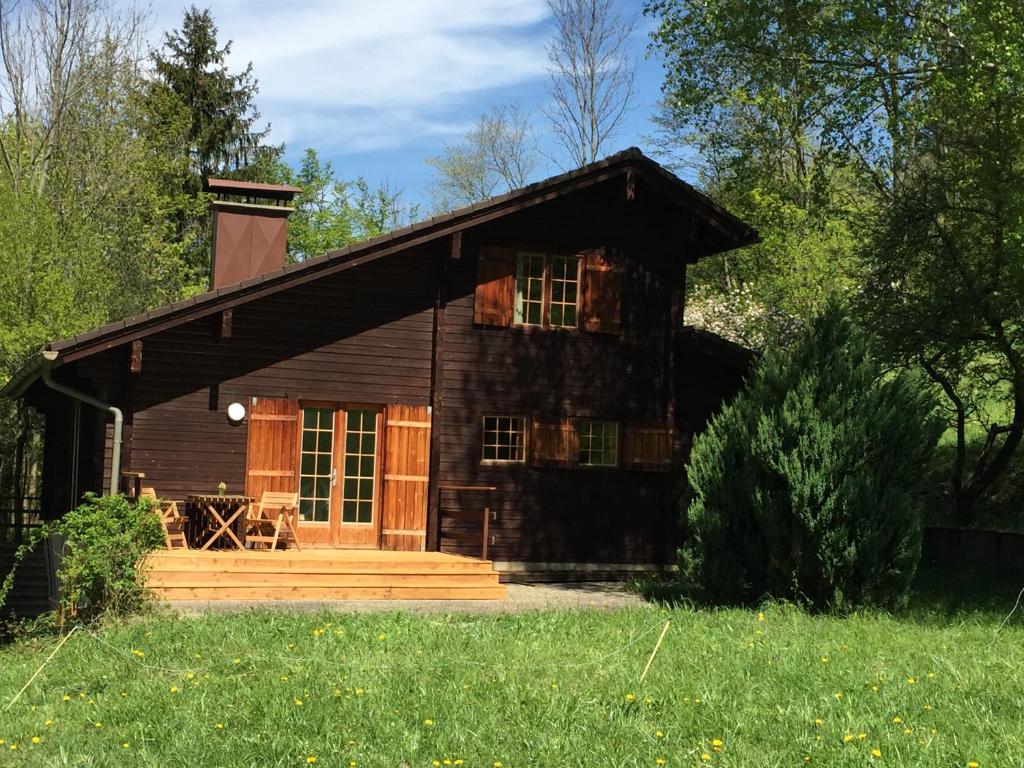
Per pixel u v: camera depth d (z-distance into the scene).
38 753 7.01
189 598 13.45
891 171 20.81
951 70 17.08
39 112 29.36
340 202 47.41
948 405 20.62
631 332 17.98
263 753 6.83
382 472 16.58
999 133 17.00
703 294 32.41
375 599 14.28
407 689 8.28
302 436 16.30
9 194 23.86
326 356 16.30
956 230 18.08
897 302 18.81
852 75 19.92
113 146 29.36
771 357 14.18
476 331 17.11
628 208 18.06
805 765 6.50
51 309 22.89
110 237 27.69
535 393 17.36
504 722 7.43
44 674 9.24
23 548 12.23
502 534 17.03
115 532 11.74
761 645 10.21
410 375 16.72
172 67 36.91
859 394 13.53
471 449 16.97
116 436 14.75
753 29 19.89
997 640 10.95
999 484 22.36
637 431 17.73
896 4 18.16
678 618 11.96
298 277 15.59
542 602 14.30
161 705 7.97
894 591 13.03
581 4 37.94
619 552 17.62
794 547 13.05
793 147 29.25
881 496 13.14
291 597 13.94
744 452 13.84
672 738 7.05
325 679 8.56
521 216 17.39
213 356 15.74
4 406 25.58
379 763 6.64
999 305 17.39
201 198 33.91
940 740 6.94
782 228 26.47
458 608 13.33
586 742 6.95
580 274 17.73
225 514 15.06
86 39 29.66
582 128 38.34
